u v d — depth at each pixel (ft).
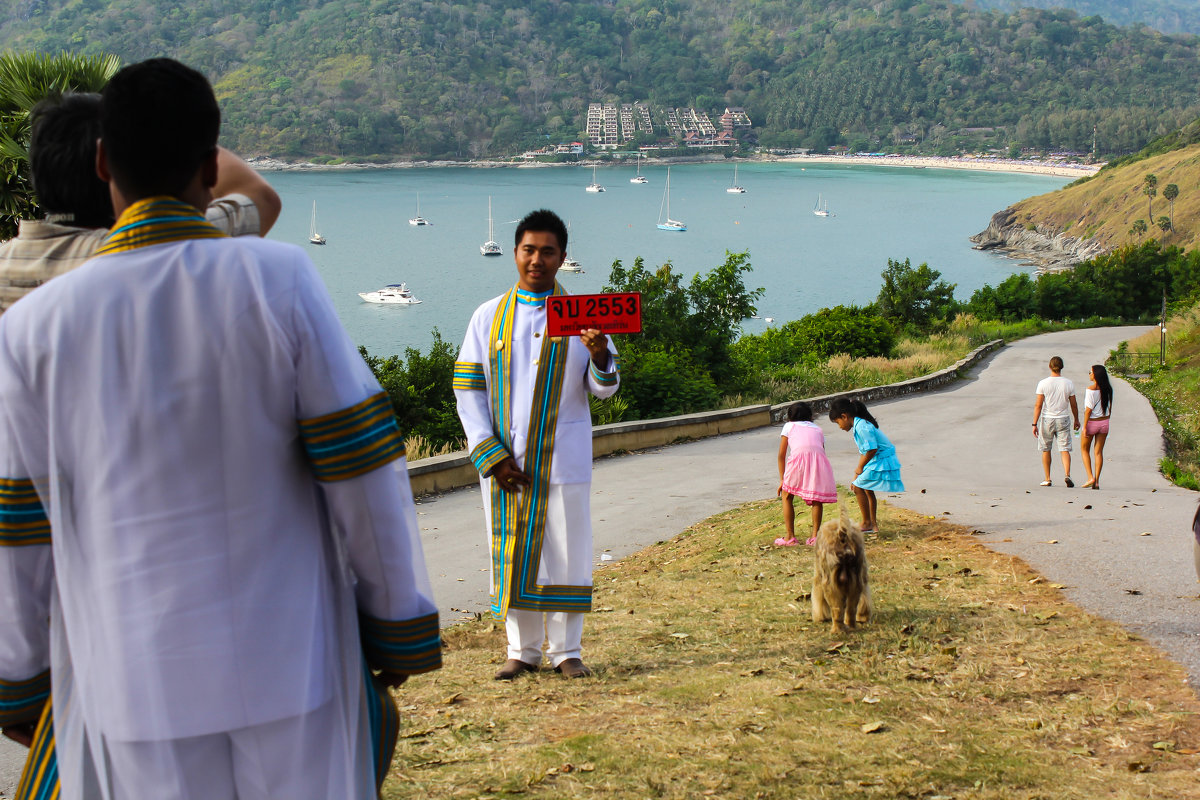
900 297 151.84
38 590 5.58
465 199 653.71
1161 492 41.42
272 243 5.71
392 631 5.96
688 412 65.57
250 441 5.36
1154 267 205.67
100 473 5.25
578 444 16.06
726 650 18.76
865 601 19.79
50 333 5.28
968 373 111.04
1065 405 43.98
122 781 5.32
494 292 313.32
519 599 16.17
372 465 5.68
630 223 532.32
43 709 5.91
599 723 14.39
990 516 32.50
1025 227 482.28
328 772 5.67
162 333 5.27
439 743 13.73
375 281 334.65
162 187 5.59
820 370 94.53
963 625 19.38
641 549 32.22
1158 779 12.00
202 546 5.29
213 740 5.34
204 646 5.26
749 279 347.15
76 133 6.33
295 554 5.57
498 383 15.92
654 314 77.00
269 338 5.34
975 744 13.26
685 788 11.86
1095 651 17.30
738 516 35.68
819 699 15.31
